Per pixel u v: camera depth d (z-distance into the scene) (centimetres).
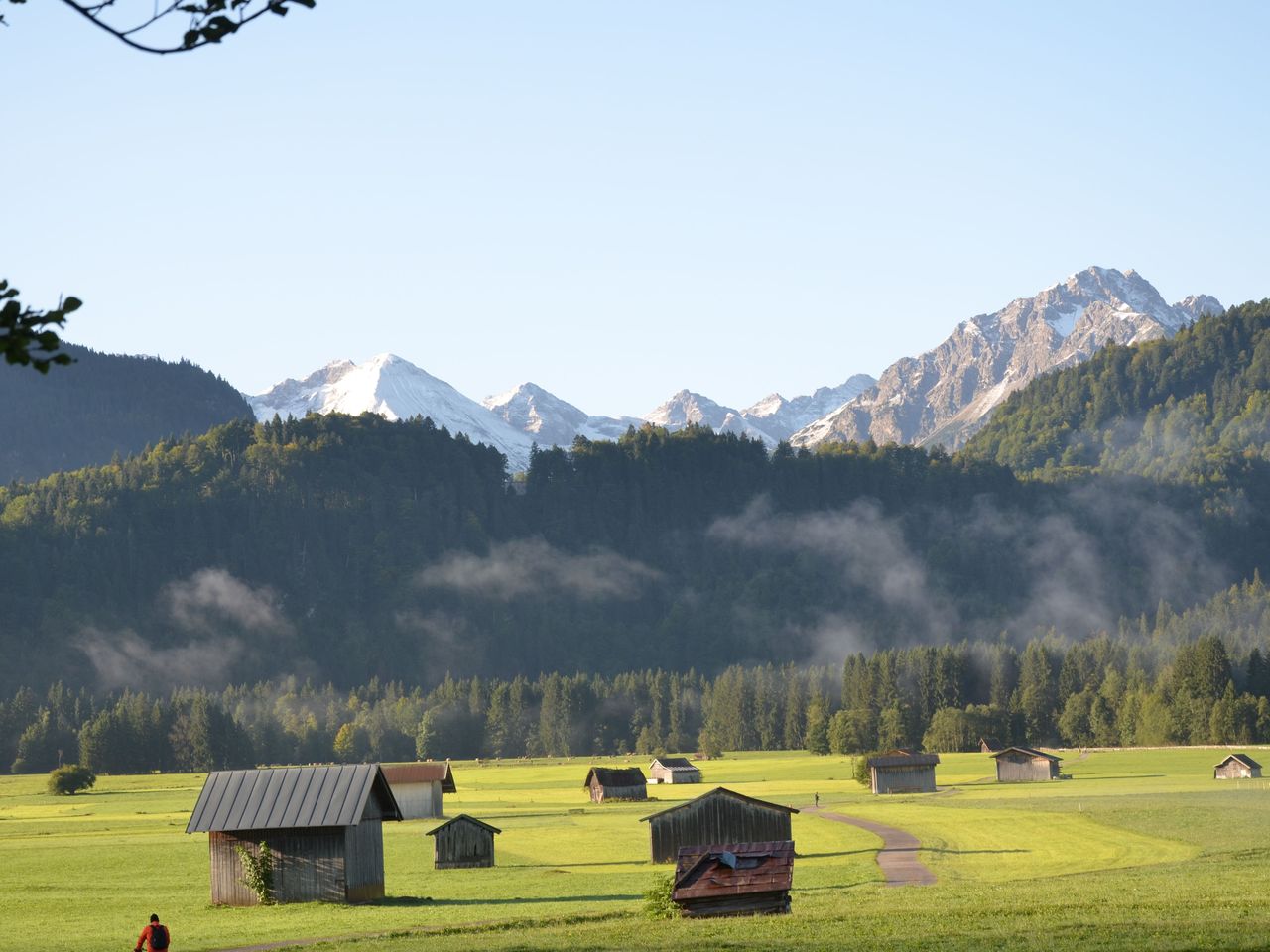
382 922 6031
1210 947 3938
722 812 9656
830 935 4594
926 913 5200
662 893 5481
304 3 1716
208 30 1692
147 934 4497
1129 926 4559
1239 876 6500
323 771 7206
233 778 7250
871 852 9562
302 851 7025
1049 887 6384
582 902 6794
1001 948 4141
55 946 5591
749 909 5450
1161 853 8506
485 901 7012
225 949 5244
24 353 1686
